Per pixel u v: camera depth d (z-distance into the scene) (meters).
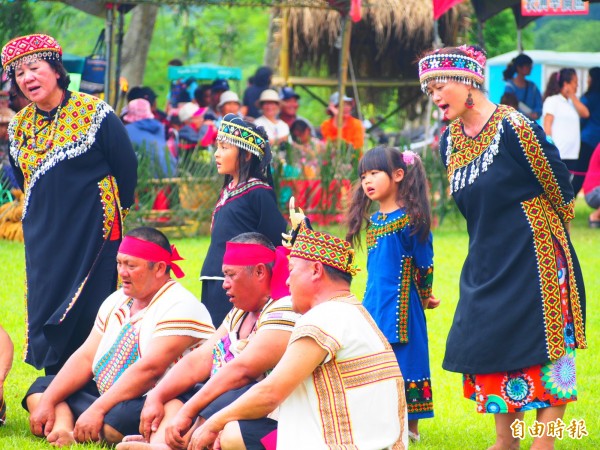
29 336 18.39
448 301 26.39
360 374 12.85
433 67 15.70
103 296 18.28
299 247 13.20
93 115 18.45
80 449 15.35
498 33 67.81
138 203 35.47
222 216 18.59
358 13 36.69
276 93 39.53
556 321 15.37
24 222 18.70
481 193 15.67
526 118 15.47
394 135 53.06
